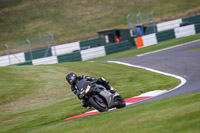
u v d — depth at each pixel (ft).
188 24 454.81
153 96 125.08
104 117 73.92
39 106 138.00
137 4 647.15
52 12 620.90
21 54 406.00
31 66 237.25
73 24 580.71
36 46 495.00
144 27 464.24
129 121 60.49
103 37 422.82
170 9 610.65
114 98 90.99
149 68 223.10
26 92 162.20
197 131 42.70
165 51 315.58
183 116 53.21
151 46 384.06
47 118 108.27
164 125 50.26
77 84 89.45
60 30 553.64
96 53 376.48
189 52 265.95
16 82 179.83
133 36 429.38
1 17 599.57
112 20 588.91
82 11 630.74
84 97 88.53
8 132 91.04
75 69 225.15
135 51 362.33
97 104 87.97
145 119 58.80
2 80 181.27
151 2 651.25
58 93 164.35
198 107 57.67
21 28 560.20
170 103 72.90
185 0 648.79
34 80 187.83
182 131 44.32
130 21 527.40
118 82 182.50
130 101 122.42
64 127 71.31
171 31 422.82
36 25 570.46
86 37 529.45
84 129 62.08
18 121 111.04
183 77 173.99
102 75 204.23
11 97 153.17
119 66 241.76
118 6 645.51
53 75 204.33
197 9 604.49
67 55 358.84
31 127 94.58
